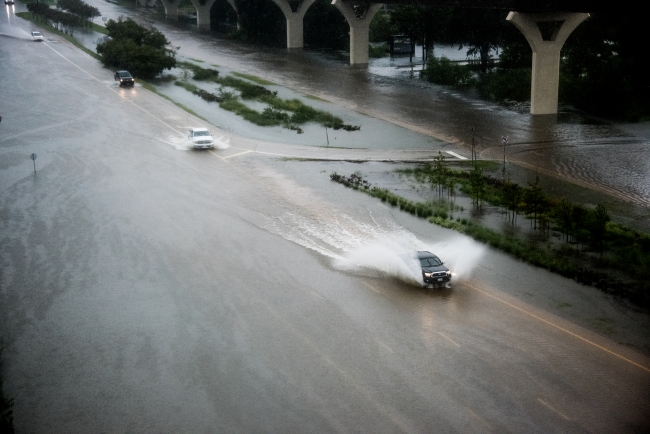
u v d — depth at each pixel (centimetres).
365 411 2064
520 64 8600
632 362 2308
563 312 2684
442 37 10088
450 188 4300
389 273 3109
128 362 2380
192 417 2061
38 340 2542
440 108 7238
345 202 4128
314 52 11506
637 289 2852
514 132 6131
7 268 3189
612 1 5762
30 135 5712
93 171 4753
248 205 4066
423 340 2480
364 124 6488
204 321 2666
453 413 2042
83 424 2041
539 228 3669
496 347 2419
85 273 3131
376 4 9869
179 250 3384
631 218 3831
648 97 7338
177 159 5100
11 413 2016
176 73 8756
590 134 6028
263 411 2080
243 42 12475
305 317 2683
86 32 12075
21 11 14400
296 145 5675
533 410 2047
